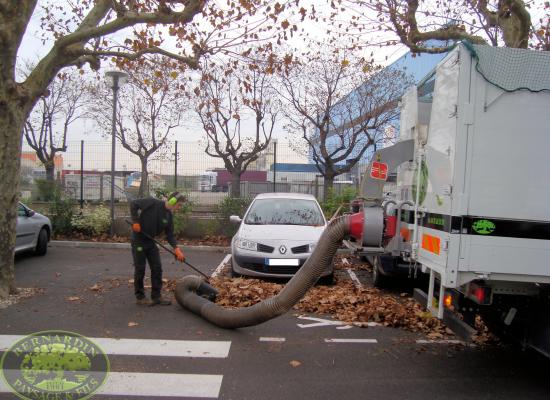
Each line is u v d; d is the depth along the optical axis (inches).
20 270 350.9
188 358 191.0
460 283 155.9
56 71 290.0
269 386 166.6
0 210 266.5
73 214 504.1
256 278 323.6
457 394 162.7
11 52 257.8
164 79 669.9
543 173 154.3
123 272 351.9
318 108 684.7
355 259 430.9
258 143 712.4
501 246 154.2
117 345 203.2
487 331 216.5
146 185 560.4
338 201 524.1
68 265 375.9
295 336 220.7
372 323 242.1
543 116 153.9
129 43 339.9
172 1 312.3
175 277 339.0
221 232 506.9
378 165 227.5
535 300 162.6
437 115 176.1
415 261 200.1
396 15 354.9
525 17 314.8
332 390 163.8
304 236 322.7
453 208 154.9
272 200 385.4
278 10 328.8
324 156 674.2
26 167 771.4
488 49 154.3
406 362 191.0
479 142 154.7
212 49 328.2
